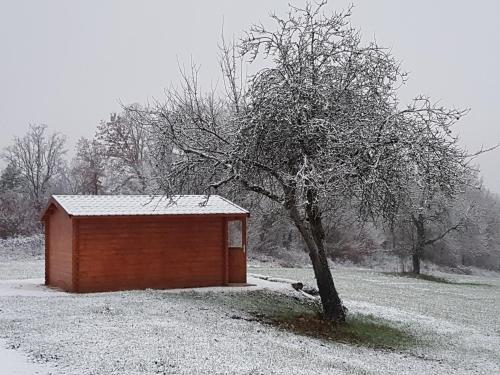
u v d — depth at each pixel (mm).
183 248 24281
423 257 66188
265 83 18547
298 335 17219
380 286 38375
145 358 11688
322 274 20141
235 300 21656
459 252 68688
